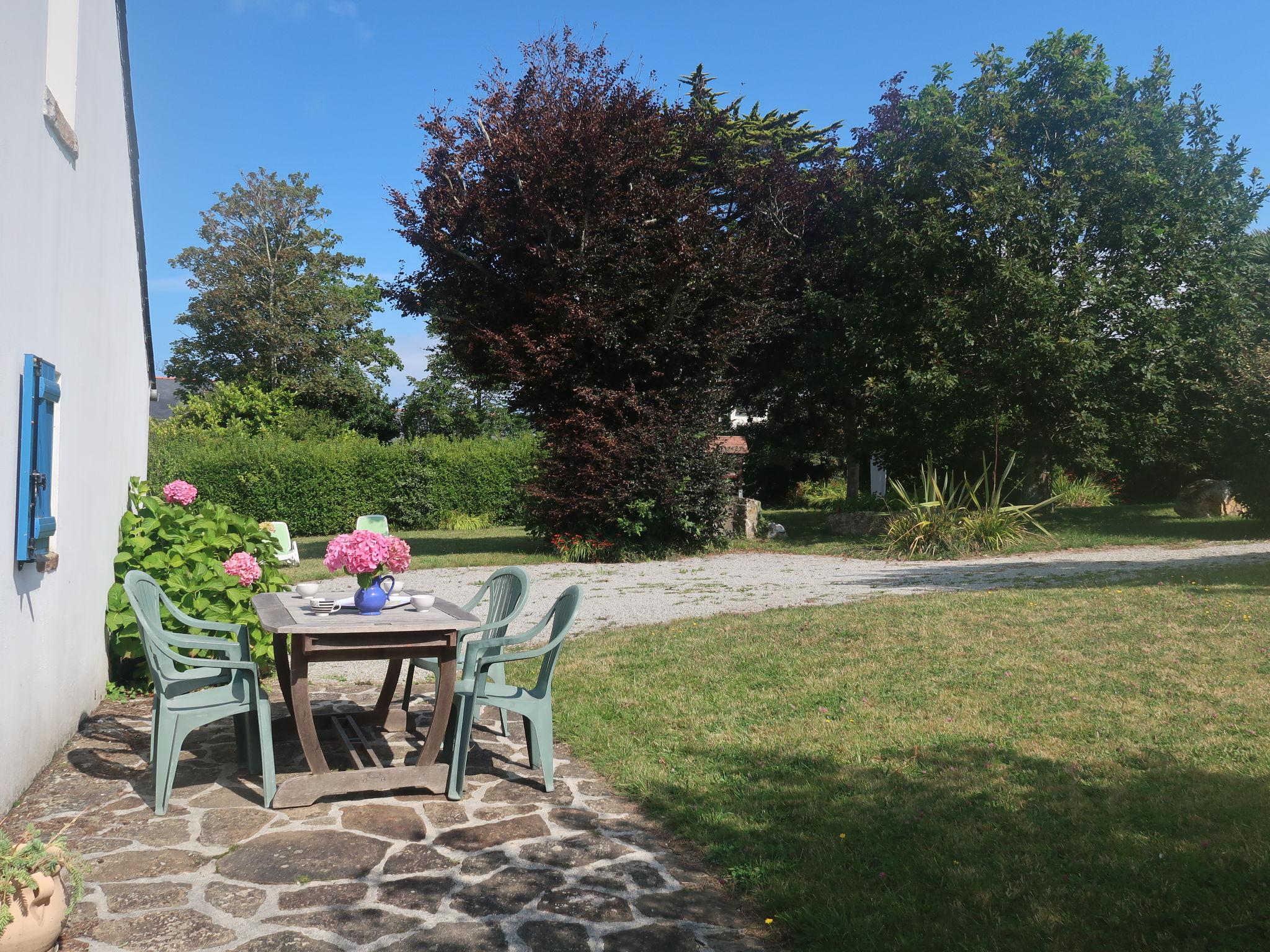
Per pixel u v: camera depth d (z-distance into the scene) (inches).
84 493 225.1
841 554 669.3
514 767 197.9
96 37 231.1
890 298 776.9
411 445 1074.7
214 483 951.6
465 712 179.5
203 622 203.9
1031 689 241.8
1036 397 717.9
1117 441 780.6
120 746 210.1
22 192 167.6
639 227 645.9
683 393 684.7
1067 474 1046.4
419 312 719.1
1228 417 705.6
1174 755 187.5
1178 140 774.5
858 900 129.3
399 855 149.3
